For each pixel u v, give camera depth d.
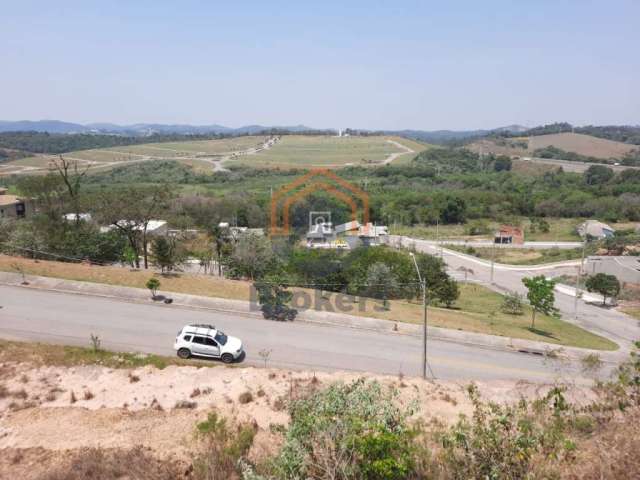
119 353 21.78
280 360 23.19
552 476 8.61
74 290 29.41
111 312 26.75
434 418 16.77
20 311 25.66
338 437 8.88
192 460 13.29
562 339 33.75
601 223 86.19
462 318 33.66
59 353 21.17
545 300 36.56
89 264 35.34
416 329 29.41
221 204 66.19
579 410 11.95
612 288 49.12
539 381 23.91
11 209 60.12
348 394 9.86
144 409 17.03
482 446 8.84
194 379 19.91
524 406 10.46
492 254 65.56
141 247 45.41
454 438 9.52
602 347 33.25
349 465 8.59
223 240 46.22
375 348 25.88
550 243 77.94
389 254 40.91
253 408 17.28
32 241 36.62
